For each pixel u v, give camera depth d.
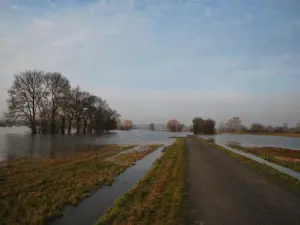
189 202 7.92
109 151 26.62
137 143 41.41
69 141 41.00
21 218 7.12
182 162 16.86
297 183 10.52
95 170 14.59
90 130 87.12
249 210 7.21
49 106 58.66
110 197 9.32
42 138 46.03
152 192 9.11
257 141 58.75
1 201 8.52
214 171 13.49
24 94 52.88
